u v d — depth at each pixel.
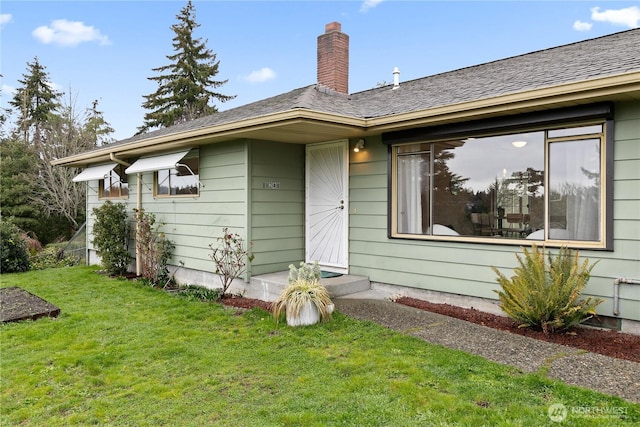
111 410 3.36
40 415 3.33
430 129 6.04
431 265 6.24
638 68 3.97
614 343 4.35
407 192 6.56
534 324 4.75
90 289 8.16
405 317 5.37
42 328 5.56
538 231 5.23
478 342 4.42
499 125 5.34
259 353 4.46
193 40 30.77
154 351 4.63
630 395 3.19
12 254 10.98
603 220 4.74
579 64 5.29
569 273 4.67
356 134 6.82
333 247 7.59
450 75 7.88
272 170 7.52
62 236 19.36
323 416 3.09
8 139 21.06
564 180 5.03
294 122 5.70
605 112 4.53
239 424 3.06
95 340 5.07
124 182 10.69
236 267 7.30
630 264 4.57
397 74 8.48
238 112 8.76
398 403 3.23
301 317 5.27
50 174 18.25
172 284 8.66
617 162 4.62
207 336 5.11
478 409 3.08
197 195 8.23
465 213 5.91
